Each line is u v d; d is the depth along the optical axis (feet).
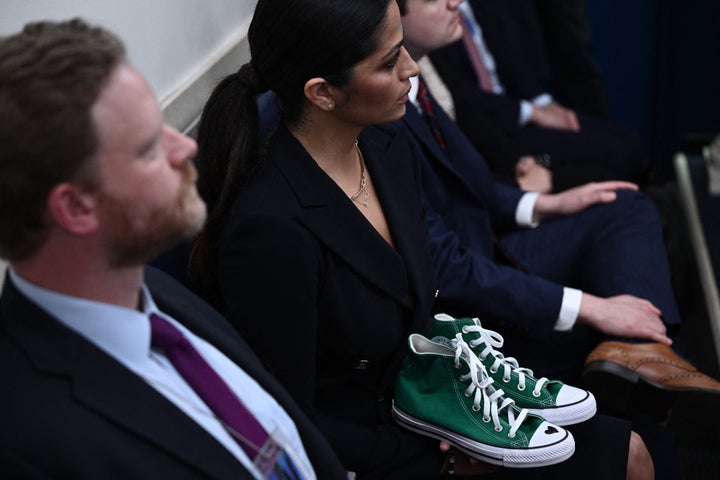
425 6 6.50
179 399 3.52
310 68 4.76
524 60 11.25
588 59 11.21
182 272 5.59
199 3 6.66
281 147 5.04
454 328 5.27
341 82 4.79
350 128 5.08
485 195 7.58
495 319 6.51
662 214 9.58
